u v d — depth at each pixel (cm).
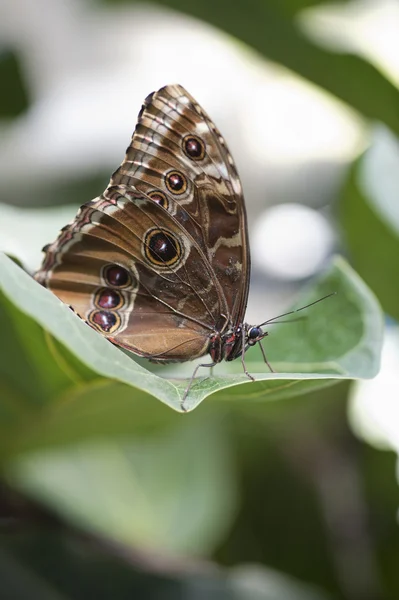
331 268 63
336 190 88
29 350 60
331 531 70
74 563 65
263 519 71
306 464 71
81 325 57
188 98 63
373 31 72
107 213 62
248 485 71
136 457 69
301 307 63
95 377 60
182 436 70
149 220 62
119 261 63
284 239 90
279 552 70
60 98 112
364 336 62
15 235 64
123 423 63
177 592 65
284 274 87
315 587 69
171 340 64
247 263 64
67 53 123
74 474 68
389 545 69
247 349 64
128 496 68
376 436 69
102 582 64
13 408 62
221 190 63
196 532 68
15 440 63
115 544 67
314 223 91
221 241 63
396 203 66
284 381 58
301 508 71
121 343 63
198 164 63
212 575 65
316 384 58
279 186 101
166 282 63
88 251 62
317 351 62
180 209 63
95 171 83
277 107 107
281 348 63
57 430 63
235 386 58
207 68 118
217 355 64
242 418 70
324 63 68
